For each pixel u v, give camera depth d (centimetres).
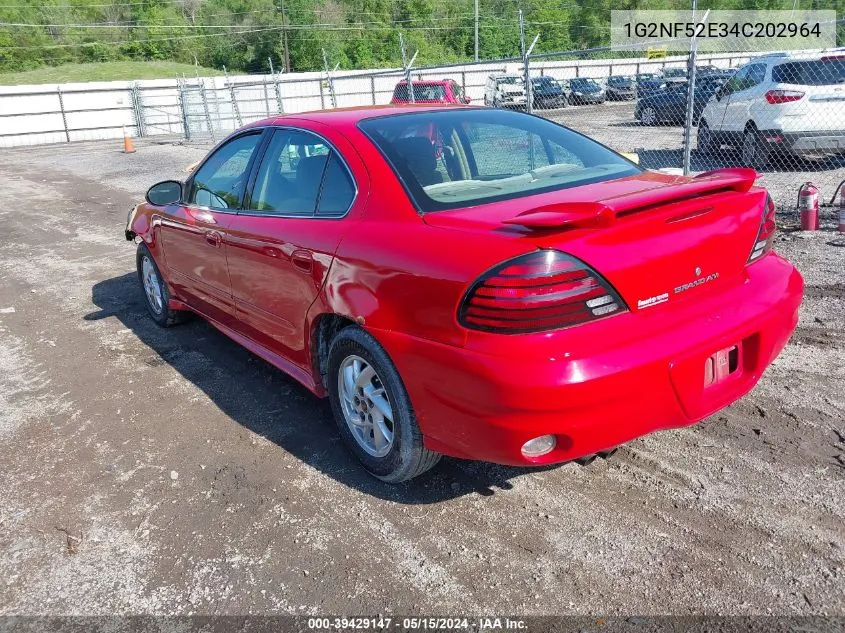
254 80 3322
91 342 532
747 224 279
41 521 304
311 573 261
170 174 1675
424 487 311
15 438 383
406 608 240
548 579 248
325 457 343
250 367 463
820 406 352
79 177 1753
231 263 397
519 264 231
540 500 295
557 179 311
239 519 297
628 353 238
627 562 253
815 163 1035
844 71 938
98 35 7344
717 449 321
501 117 363
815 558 247
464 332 244
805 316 475
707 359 258
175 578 263
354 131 333
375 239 286
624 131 1652
